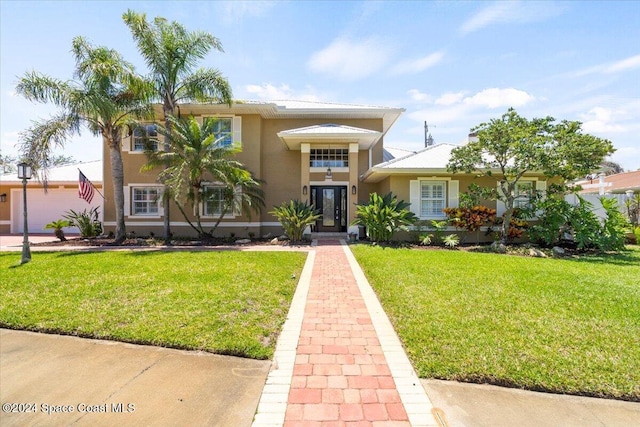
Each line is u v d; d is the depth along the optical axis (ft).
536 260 32.53
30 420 9.41
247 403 10.09
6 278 23.58
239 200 50.90
